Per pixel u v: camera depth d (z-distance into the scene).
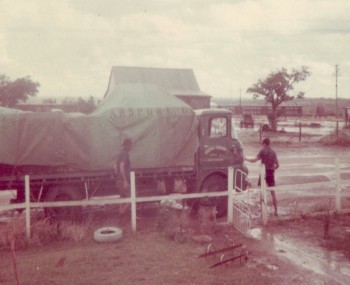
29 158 9.95
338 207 10.95
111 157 10.42
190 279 6.73
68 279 6.72
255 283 6.62
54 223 9.45
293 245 8.59
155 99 11.06
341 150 26.33
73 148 10.17
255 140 32.09
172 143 10.85
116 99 11.00
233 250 7.99
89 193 10.47
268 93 41.97
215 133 11.25
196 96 48.00
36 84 50.44
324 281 6.75
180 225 9.45
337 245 8.48
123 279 6.72
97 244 8.57
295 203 11.42
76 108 32.31
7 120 9.80
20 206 8.66
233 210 10.16
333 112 84.75
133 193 9.37
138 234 9.26
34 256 7.86
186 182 11.34
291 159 22.08
